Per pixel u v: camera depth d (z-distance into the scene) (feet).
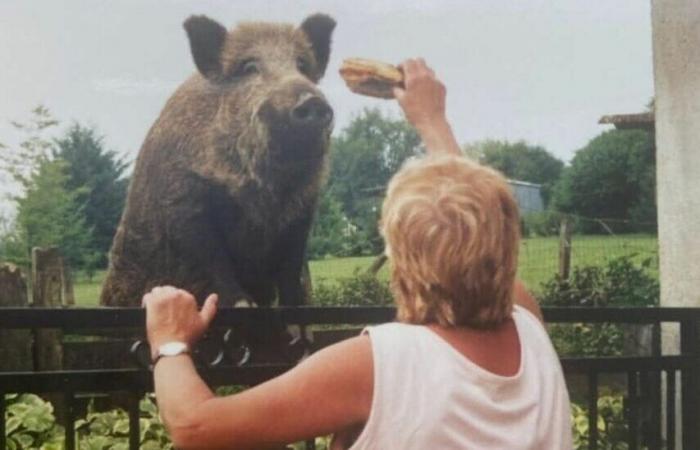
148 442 15.89
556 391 5.62
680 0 14.24
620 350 22.00
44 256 21.38
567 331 22.09
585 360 10.29
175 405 5.43
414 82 7.41
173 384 5.55
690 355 10.69
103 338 19.81
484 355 5.48
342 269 22.53
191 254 21.88
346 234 22.43
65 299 21.42
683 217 14.30
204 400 5.41
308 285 22.43
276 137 21.81
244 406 5.29
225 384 8.38
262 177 21.86
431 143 7.27
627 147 23.84
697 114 14.12
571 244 23.66
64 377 7.70
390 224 5.57
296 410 5.27
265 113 21.77
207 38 22.00
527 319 5.90
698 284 14.17
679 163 14.35
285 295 22.26
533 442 5.35
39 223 21.61
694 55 14.14
